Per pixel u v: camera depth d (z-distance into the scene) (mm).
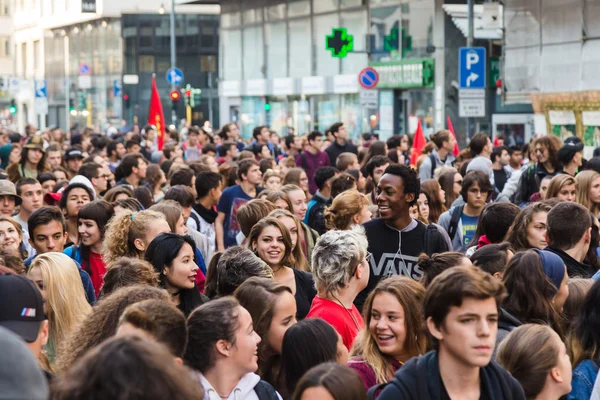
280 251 10875
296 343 7410
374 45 52688
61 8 103875
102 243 11914
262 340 8078
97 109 97375
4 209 15070
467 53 28125
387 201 11008
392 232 11109
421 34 48594
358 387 6066
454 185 17891
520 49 35062
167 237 9758
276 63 63375
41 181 19203
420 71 47719
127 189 16188
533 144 18891
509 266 8758
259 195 16031
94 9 61969
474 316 5527
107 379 3957
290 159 26016
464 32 45719
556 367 6969
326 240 9148
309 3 59062
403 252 11031
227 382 6941
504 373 5777
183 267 9648
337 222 12391
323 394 5984
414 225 11164
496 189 23000
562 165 18344
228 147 30953
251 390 7023
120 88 89875
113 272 8961
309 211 17266
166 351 4180
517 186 19203
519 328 7168
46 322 6301
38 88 80875
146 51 93312
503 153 23703
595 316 8109
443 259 8977
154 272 9117
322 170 17375
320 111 58469
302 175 19594
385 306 7773
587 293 8234
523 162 26844
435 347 5898
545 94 33531
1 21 124062
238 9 68188
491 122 46469
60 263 8906
